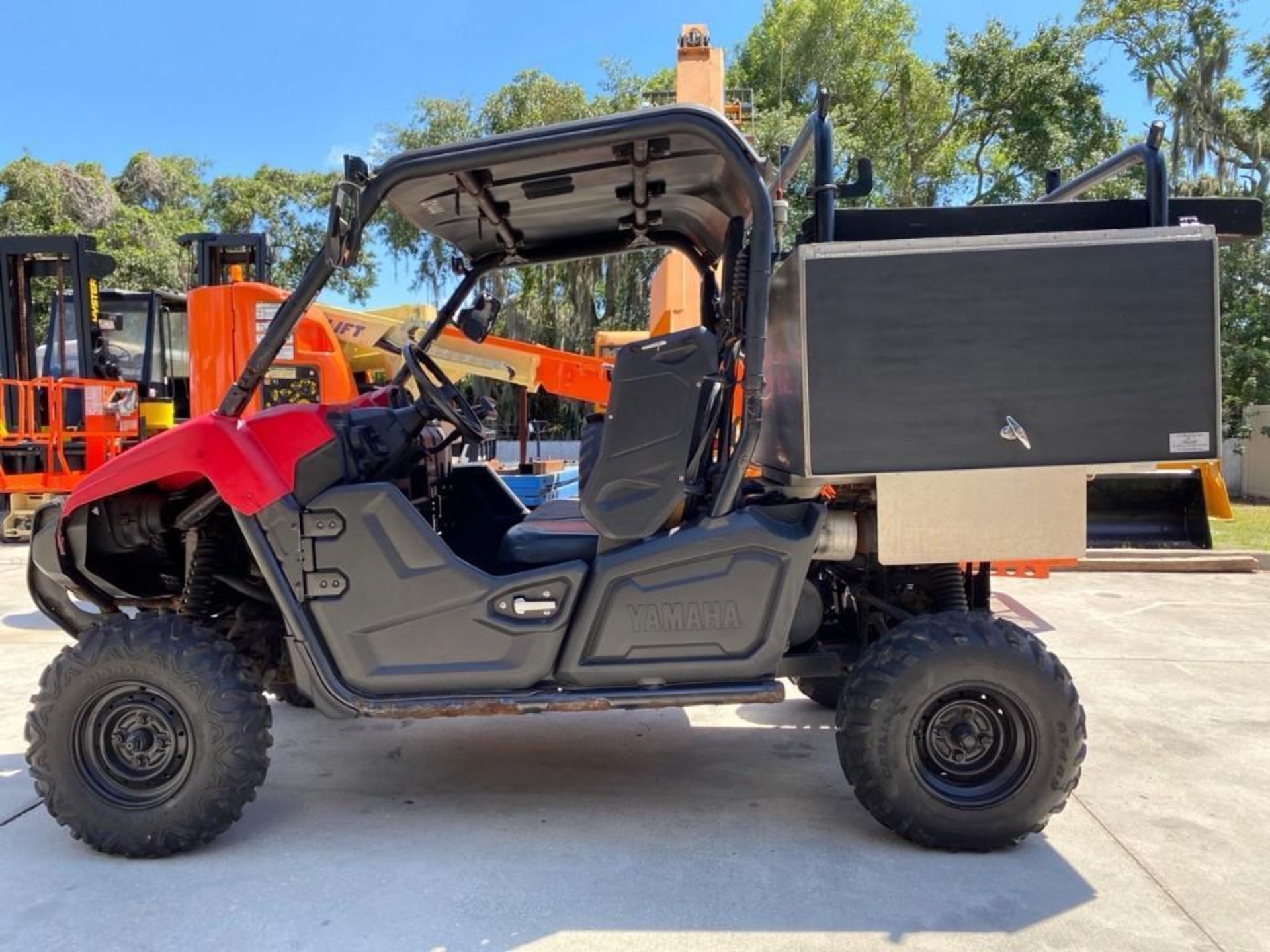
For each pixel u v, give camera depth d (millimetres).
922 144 25500
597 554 3178
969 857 3033
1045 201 3877
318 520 3094
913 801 3012
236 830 3275
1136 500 3662
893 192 25047
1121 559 9047
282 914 2688
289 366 6711
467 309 4141
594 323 22891
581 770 3873
